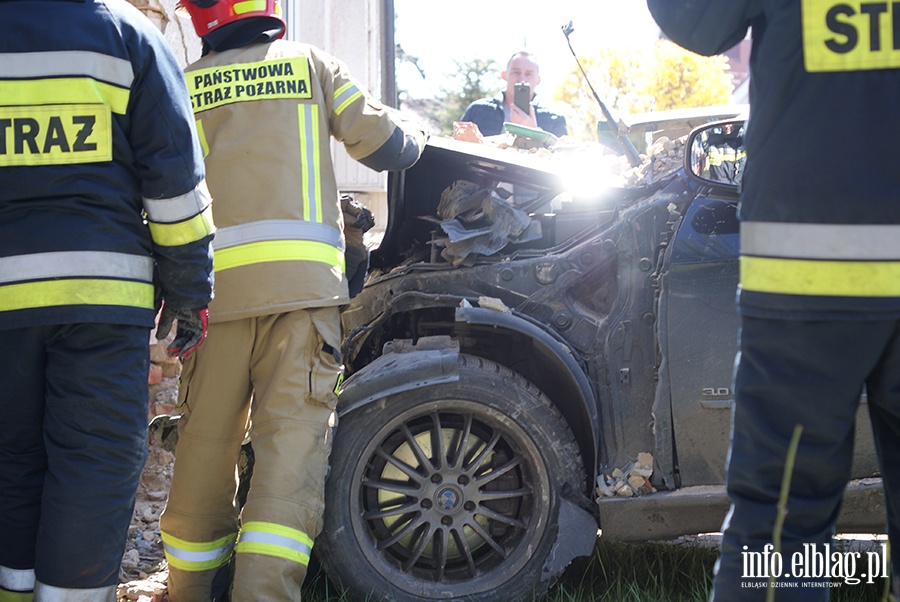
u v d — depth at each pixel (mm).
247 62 3285
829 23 2092
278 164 3211
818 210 2092
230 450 3297
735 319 3340
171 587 3332
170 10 5145
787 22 2125
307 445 3094
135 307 2635
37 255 2529
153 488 4523
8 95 2520
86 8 2572
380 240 4469
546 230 3805
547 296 3596
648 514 3371
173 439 3465
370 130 3361
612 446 3471
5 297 2521
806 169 2098
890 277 2057
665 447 3398
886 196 2057
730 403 3328
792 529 2178
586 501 3420
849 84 2080
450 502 3426
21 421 2689
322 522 3135
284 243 3160
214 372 3217
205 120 3262
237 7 3305
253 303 3125
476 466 3439
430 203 4020
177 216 2684
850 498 3258
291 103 3268
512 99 7168
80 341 2574
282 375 3125
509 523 3447
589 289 3660
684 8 2289
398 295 3699
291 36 8516
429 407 3398
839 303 2072
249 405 3328
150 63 2627
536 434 3402
